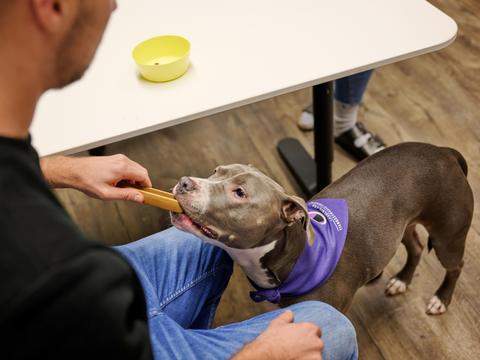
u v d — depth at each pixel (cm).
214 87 152
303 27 169
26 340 59
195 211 136
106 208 251
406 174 169
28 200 63
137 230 241
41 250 60
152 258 141
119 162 133
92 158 134
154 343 115
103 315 62
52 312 59
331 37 163
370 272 167
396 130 273
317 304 131
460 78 295
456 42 314
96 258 63
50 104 153
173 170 263
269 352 106
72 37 71
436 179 171
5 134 67
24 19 65
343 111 252
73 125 146
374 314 207
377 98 291
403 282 209
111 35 175
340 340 125
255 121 284
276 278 154
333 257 153
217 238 141
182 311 136
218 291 145
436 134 268
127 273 67
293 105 292
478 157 255
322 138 217
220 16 178
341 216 160
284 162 262
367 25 166
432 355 194
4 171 63
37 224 62
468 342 196
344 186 171
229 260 151
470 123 271
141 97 152
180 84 155
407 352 196
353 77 233
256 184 141
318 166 229
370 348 198
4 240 59
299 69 154
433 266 219
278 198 144
